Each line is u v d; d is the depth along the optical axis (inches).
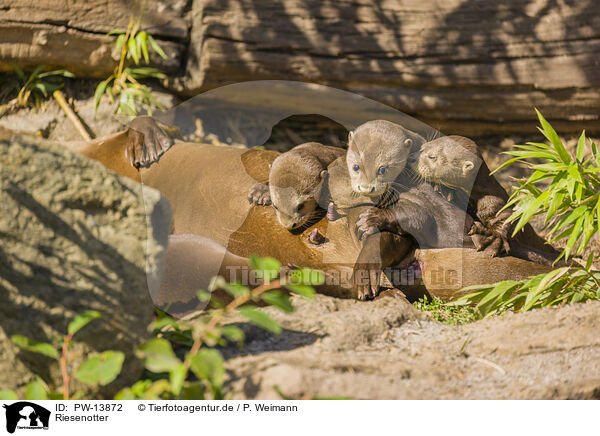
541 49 499.2
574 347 232.4
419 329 263.9
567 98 502.9
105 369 167.6
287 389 199.2
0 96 505.7
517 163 524.1
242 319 253.0
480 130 537.0
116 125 505.0
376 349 241.6
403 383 212.4
